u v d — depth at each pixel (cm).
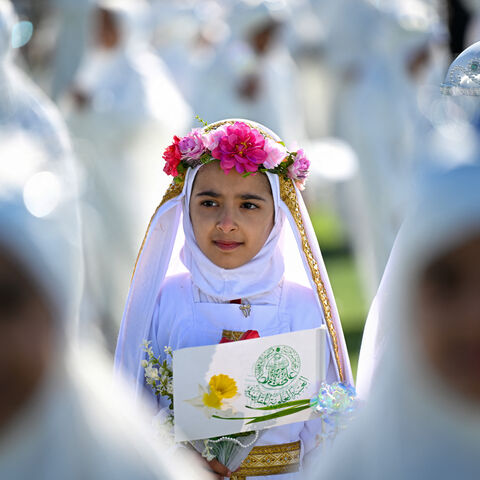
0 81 393
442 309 182
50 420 163
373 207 882
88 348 181
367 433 198
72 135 784
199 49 1260
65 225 173
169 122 813
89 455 167
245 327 387
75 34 905
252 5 984
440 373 184
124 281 761
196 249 392
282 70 1027
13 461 161
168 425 364
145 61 838
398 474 189
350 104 1002
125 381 393
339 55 1062
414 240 186
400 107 908
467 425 184
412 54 927
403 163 879
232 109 995
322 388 362
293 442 379
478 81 342
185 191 396
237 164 376
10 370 160
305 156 391
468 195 181
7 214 163
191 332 388
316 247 396
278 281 394
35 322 160
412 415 189
